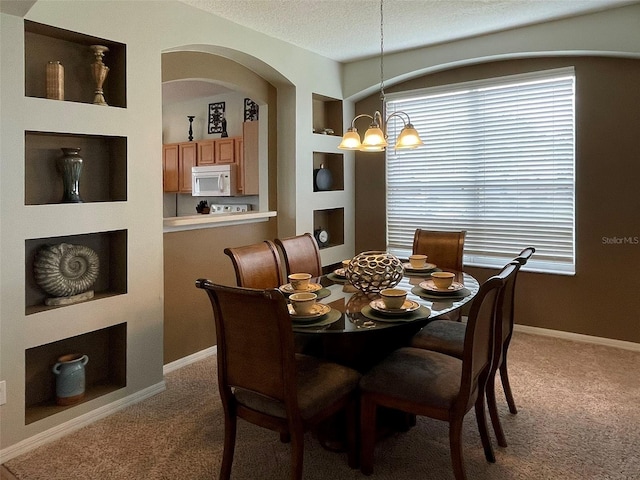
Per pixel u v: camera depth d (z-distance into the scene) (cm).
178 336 353
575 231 399
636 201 373
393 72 457
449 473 219
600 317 393
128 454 237
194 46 337
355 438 223
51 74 254
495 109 432
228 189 588
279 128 445
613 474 215
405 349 246
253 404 201
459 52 418
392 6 333
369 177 516
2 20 225
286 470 223
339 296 263
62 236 261
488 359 221
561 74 395
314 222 505
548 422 263
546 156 410
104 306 277
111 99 292
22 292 238
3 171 228
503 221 437
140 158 294
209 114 644
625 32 347
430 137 472
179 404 294
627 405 282
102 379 301
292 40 409
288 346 182
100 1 268
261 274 292
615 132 377
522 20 369
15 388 237
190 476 218
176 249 349
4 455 233
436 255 359
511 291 262
